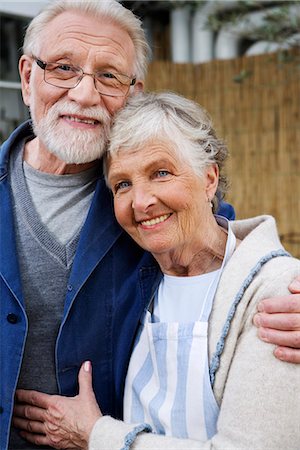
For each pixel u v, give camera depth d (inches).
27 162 70.2
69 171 67.9
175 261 60.7
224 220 63.7
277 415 50.6
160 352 59.4
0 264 64.0
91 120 64.2
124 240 67.8
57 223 67.2
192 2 175.0
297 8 155.6
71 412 61.9
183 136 57.5
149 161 57.0
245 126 169.2
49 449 66.2
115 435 56.7
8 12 158.6
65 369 65.1
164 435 57.7
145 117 57.3
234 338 54.5
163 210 58.0
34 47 65.3
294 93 160.7
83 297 65.3
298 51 157.9
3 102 164.7
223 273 57.8
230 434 51.6
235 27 170.9
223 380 54.8
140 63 68.6
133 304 65.6
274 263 56.0
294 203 162.7
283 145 163.6
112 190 61.2
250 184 169.5
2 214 65.9
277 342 51.6
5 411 63.2
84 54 63.1
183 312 60.3
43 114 65.4
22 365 65.7
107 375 66.6
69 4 63.9
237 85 169.6
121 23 65.2
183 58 186.1
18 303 63.4
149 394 60.2
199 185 58.7
